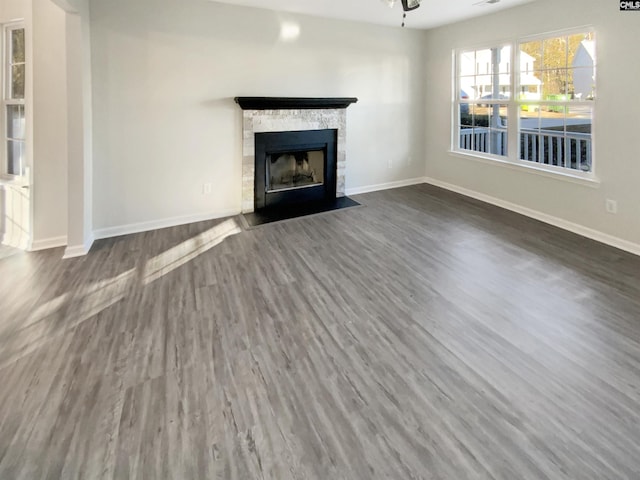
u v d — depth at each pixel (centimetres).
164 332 249
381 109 605
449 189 627
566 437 166
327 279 325
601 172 398
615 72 374
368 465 154
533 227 450
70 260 368
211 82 460
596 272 331
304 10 484
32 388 198
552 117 452
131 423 176
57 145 396
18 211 405
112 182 427
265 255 378
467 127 589
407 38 604
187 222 478
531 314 266
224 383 203
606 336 239
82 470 152
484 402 187
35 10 368
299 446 164
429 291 302
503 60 510
